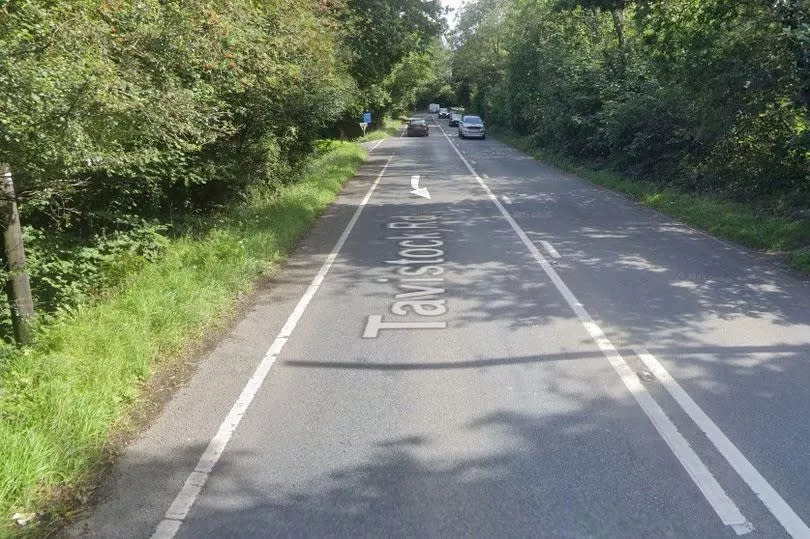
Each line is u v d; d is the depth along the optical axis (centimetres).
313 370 627
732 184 1705
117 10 747
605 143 2512
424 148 4253
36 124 627
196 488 427
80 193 1051
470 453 465
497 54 6544
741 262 1061
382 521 387
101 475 445
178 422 523
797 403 535
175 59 873
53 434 462
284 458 464
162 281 876
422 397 560
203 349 691
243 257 1020
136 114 803
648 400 545
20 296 670
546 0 3644
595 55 2881
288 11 1337
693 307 807
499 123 5912
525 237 1285
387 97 5581
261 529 381
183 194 1487
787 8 1382
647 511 393
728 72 1516
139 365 604
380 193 2047
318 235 1359
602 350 662
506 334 716
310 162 2484
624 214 1580
